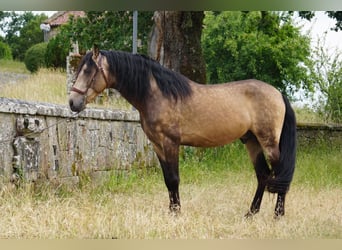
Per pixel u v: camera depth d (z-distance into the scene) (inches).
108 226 233.6
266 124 274.7
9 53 1251.2
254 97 276.2
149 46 524.1
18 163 282.4
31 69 1006.4
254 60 802.2
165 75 267.1
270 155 275.3
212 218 262.4
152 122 264.2
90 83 262.4
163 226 236.8
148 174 416.8
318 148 553.9
